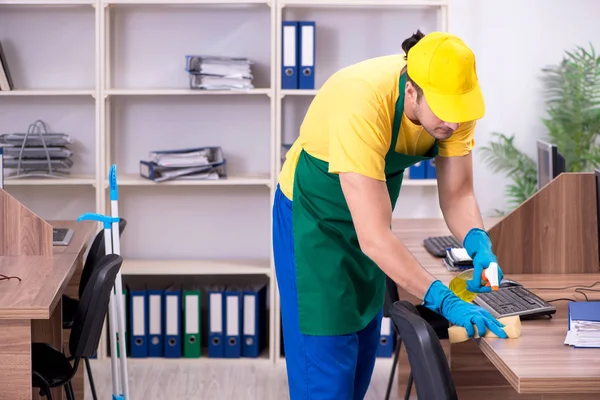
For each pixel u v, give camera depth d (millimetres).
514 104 5680
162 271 5375
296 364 3100
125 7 5535
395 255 2600
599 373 2248
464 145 2969
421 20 5598
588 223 3555
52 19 5551
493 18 5629
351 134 2639
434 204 5766
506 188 5734
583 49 5523
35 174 5355
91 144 5648
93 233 4727
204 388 4949
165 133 5656
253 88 5328
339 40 5582
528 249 3564
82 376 4621
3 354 3111
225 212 5750
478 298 2938
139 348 5453
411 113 2719
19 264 3762
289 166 3105
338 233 3000
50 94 5281
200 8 5559
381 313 3262
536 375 2234
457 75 2457
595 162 5551
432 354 2256
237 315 5418
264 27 5582
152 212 5734
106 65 5348
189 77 5441
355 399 3324
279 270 3133
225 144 5688
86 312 3320
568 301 3029
